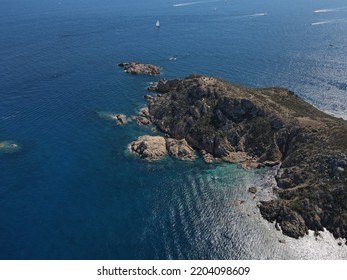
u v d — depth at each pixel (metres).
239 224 98.12
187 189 112.12
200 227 97.12
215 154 128.25
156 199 108.00
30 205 106.25
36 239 94.12
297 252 89.56
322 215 99.00
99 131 144.75
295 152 120.94
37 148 133.88
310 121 130.62
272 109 136.25
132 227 97.50
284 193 106.94
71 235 95.19
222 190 111.38
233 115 136.38
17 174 119.75
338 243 92.44
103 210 103.94
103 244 92.12
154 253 89.06
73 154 130.25
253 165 122.44
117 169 121.88
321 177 107.81
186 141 135.62
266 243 92.19
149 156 126.94
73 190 112.38
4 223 99.44
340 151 110.62
